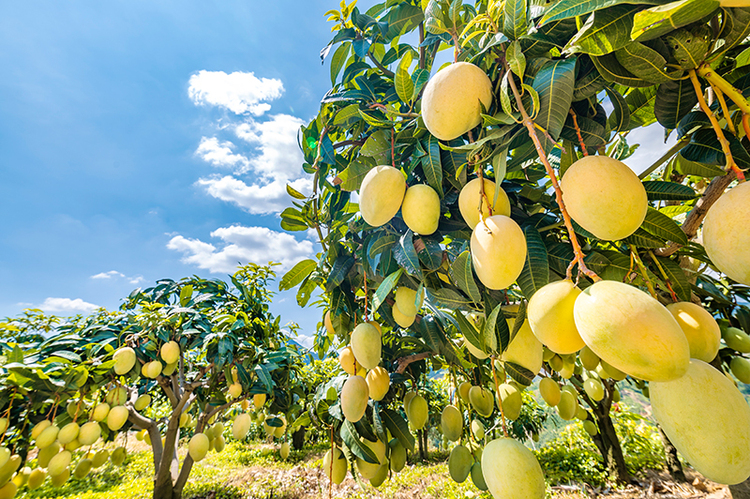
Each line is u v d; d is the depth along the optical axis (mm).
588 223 815
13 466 2859
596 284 749
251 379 4270
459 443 1937
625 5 685
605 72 804
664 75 774
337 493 6305
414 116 1326
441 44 1605
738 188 755
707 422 683
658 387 794
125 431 4434
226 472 7637
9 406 2713
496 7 904
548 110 790
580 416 2963
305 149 1802
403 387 2506
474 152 1021
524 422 8133
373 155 1399
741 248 700
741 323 1963
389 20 1691
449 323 2117
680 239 1022
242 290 4941
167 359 3807
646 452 7410
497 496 1086
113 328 3898
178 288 5125
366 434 1727
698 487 5945
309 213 1735
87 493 6086
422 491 6312
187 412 5801
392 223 1491
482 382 1893
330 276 1619
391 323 1865
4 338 3867
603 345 685
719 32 718
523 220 1240
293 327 6066
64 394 2941
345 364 1810
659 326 654
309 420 2248
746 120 735
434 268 1296
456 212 1324
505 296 1194
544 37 842
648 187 1123
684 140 1014
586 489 6344
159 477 4523
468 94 913
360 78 1632
